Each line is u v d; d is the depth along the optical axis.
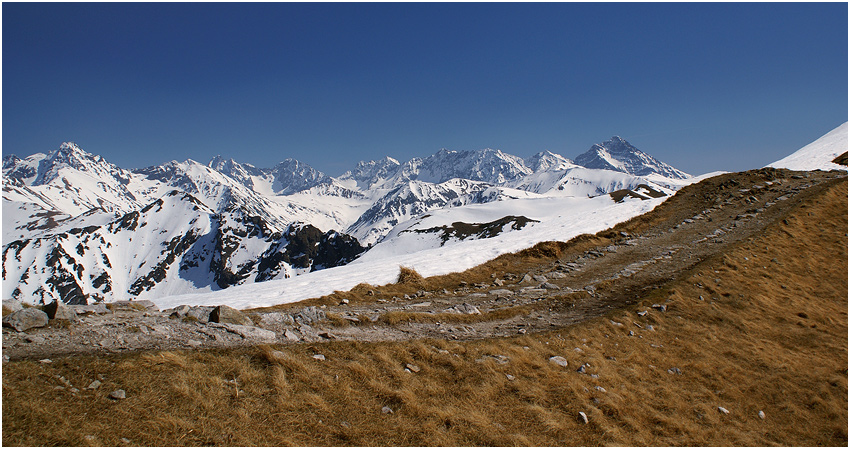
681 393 13.12
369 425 9.45
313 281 27.69
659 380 13.65
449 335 14.99
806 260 27.44
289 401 9.59
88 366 9.27
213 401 9.10
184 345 11.18
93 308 13.67
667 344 16.14
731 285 22.23
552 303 20.27
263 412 9.15
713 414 12.30
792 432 12.14
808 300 22.44
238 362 10.49
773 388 14.17
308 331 13.87
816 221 33.53
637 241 34.81
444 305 20.39
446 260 31.67
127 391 8.80
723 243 30.25
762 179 50.41
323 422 9.30
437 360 12.48
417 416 9.98
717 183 51.84
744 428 11.98
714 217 39.34
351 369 11.25
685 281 21.97
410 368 11.88
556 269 28.31
